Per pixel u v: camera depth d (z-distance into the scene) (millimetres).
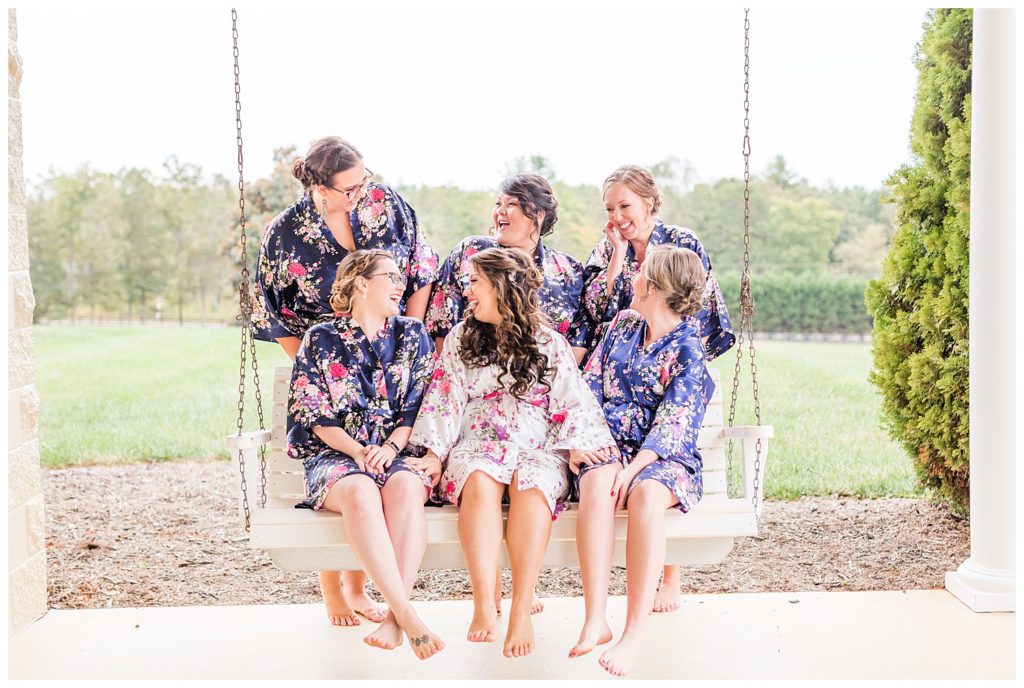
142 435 8156
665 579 3752
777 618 3619
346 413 3131
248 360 12062
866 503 5668
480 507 2857
